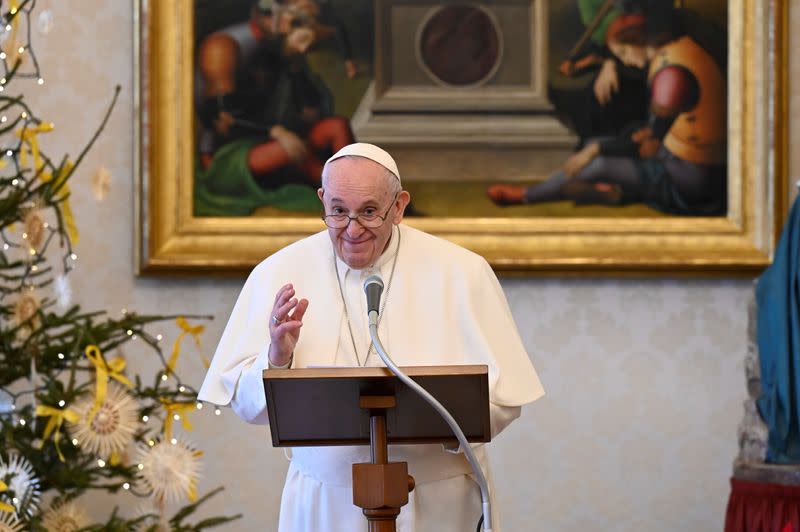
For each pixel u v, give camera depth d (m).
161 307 17.27
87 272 17.17
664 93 17.72
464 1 17.73
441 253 11.62
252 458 17.27
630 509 17.50
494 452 17.48
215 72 17.45
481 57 17.70
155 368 17.19
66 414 11.77
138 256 17.05
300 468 11.04
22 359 12.66
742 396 17.70
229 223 17.27
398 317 11.19
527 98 17.67
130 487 14.27
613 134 17.67
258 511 17.22
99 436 12.04
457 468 10.81
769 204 17.58
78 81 17.41
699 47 17.80
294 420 8.95
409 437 9.22
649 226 17.53
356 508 10.69
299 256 11.69
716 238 17.55
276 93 17.52
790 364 14.44
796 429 14.62
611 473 17.53
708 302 17.78
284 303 9.33
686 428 17.62
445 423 8.94
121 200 17.36
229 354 11.28
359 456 10.62
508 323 11.45
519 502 17.42
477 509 10.97
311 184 17.44
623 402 17.62
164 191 17.25
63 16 17.45
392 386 8.49
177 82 17.34
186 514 13.87
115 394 12.46
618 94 17.72
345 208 10.40
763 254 17.53
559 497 17.44
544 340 17.62
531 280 17.67
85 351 12.84
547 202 17.58
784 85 17.72
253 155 17.41
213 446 17.25
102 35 17.52
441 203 17.52
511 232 17.39
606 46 17.78
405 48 17.64
